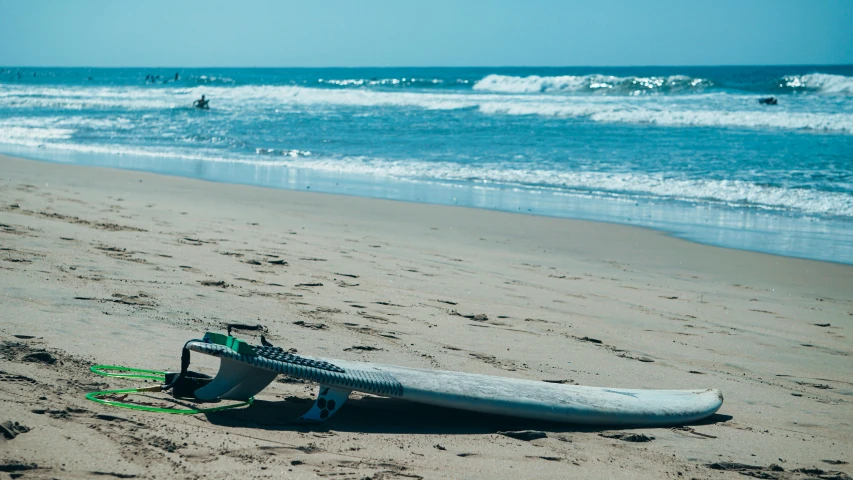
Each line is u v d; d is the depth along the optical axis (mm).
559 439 3957
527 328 6480
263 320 5801
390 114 36906
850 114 30078
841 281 9461
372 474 3156
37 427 3240
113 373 4195
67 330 4891
